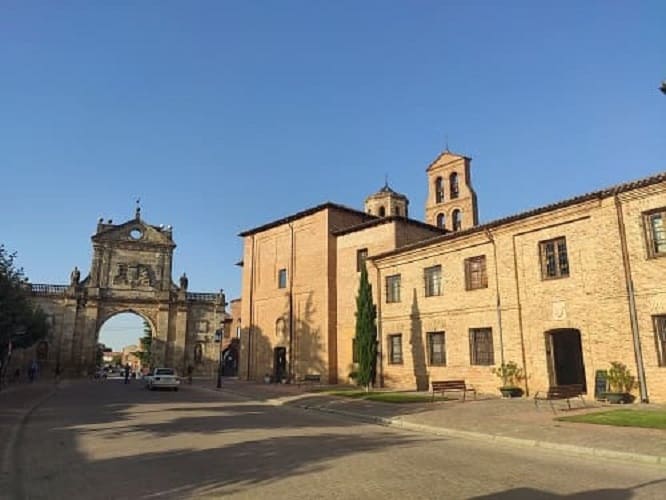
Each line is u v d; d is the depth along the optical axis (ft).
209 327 203.72
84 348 185.26
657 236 60.49
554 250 71.51
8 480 28.63
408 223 109.50
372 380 92.94
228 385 121.70
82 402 80.07
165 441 41.52
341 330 113.80
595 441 37.99
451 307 85.10
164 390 113.19
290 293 126.93
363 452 36.63
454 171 152.25
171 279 203.21
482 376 78.48
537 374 71.10
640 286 60.75
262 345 133.49
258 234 141.08
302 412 67.62
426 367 88.48
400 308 95.35
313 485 26.84
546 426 45.50
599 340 63.87
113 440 42.16
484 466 31.91
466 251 83.82
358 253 113.50
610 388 61.52
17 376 159.22
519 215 74.38
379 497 24.53
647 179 60.34
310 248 123.85
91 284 191.62
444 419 52.90
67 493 25.88
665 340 58.59
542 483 27.50
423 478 28.43
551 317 70.18
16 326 109.29
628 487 26.76
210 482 27.66
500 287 77.41
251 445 39.58
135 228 202.80
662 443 36.17
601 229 65.10
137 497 24.97
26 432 47.09
